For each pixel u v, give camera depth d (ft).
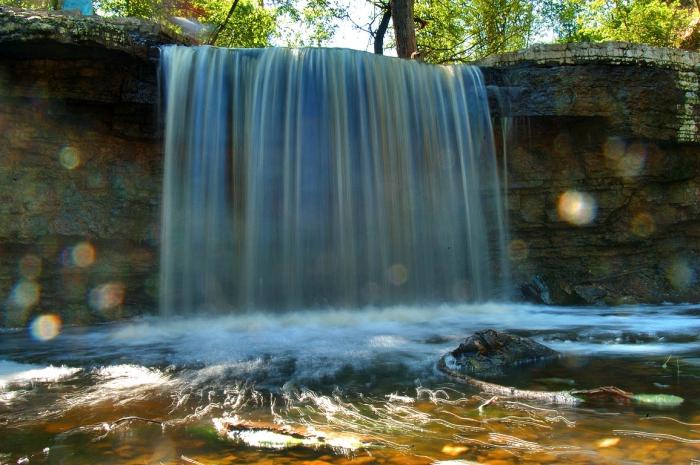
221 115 34.24
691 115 40.29
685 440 9.96
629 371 16.07
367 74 36.27
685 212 43.24
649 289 42.11
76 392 14.43
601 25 84.12
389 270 36.24
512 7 79.77
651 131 39.55
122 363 19.11
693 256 43.88
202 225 34.01
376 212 35.96
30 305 32.94
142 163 36.09
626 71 38.75
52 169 33.83
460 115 38.37
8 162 32.55
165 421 11.71
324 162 35.17
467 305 38.42
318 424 11.36
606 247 43.06
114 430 11.14
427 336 24.95
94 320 34.35
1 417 12.10
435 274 37.63
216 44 78.02
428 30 86.12
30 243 32.89
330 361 18.70
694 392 13.50
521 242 42.50
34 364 19.15
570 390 13.73
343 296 35.35
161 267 34.19
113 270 35.37
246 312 34.06
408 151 36.91
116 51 31.68
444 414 11.98
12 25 29.68
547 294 40.91
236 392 14.30
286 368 17.52
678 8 78.33
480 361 16.90
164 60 33.50
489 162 39.55
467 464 8.99
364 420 11.62
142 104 33.94
